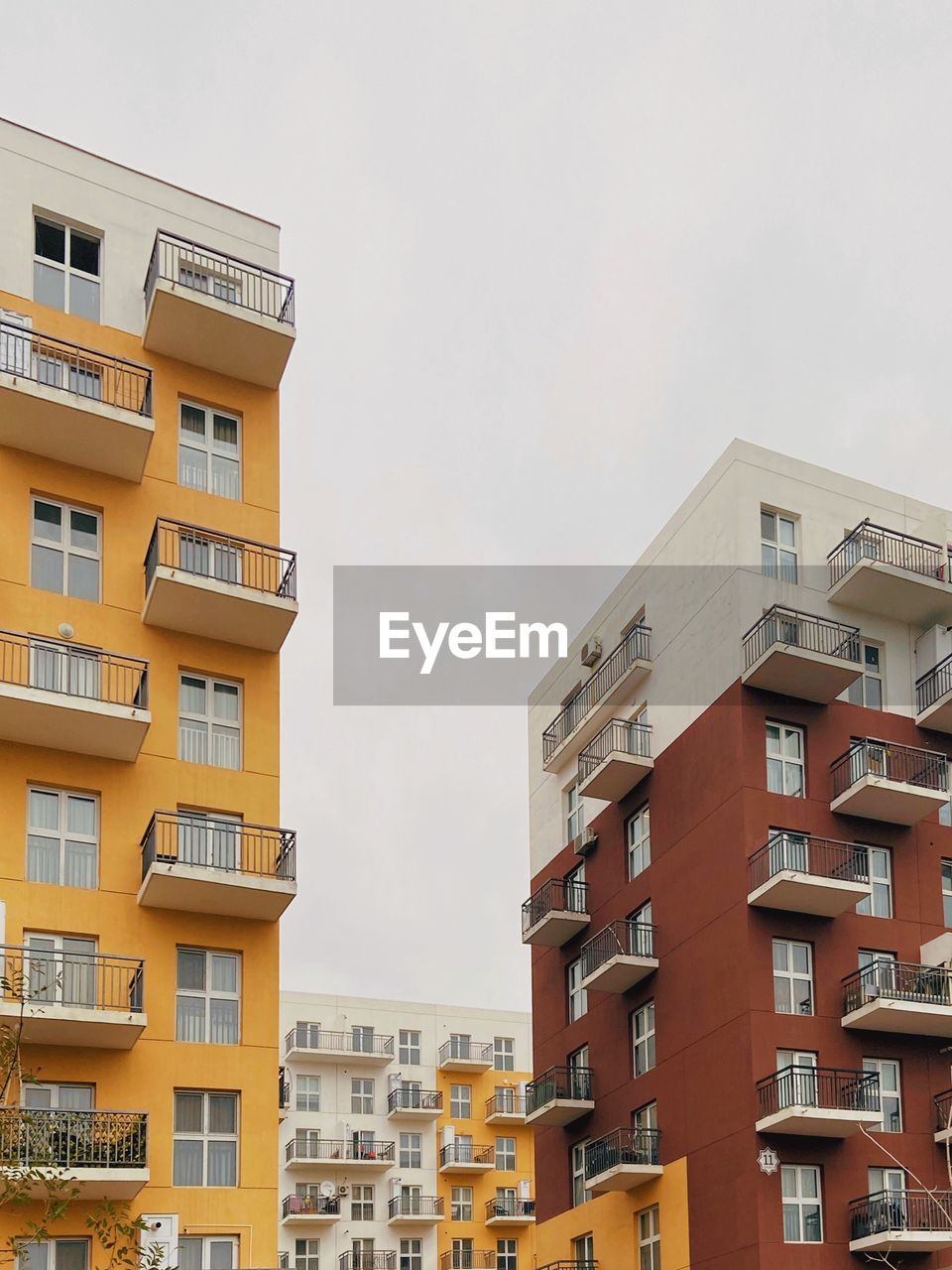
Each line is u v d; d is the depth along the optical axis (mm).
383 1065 66312
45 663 26594
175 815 26891
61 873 25984
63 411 26938
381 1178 64000
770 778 34062
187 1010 26250
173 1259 24266
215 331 29578
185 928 26547
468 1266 63188
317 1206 61781
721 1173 31500
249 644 29016
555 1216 39375
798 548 36656
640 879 37625
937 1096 32719
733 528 36125
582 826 41875
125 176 30797
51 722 25688
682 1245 32406
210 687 28609
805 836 33469
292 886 26719
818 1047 32000
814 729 34938
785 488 37062
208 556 28859
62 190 29875
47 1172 21969
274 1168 25750
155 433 29219
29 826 26016
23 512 27312
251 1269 24859
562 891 41188
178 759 27594
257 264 31609
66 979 25062
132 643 27750
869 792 33625
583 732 41438
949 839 35844
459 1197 65250
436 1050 68688
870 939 33688
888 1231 29656
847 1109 30500
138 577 28203
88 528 28250
